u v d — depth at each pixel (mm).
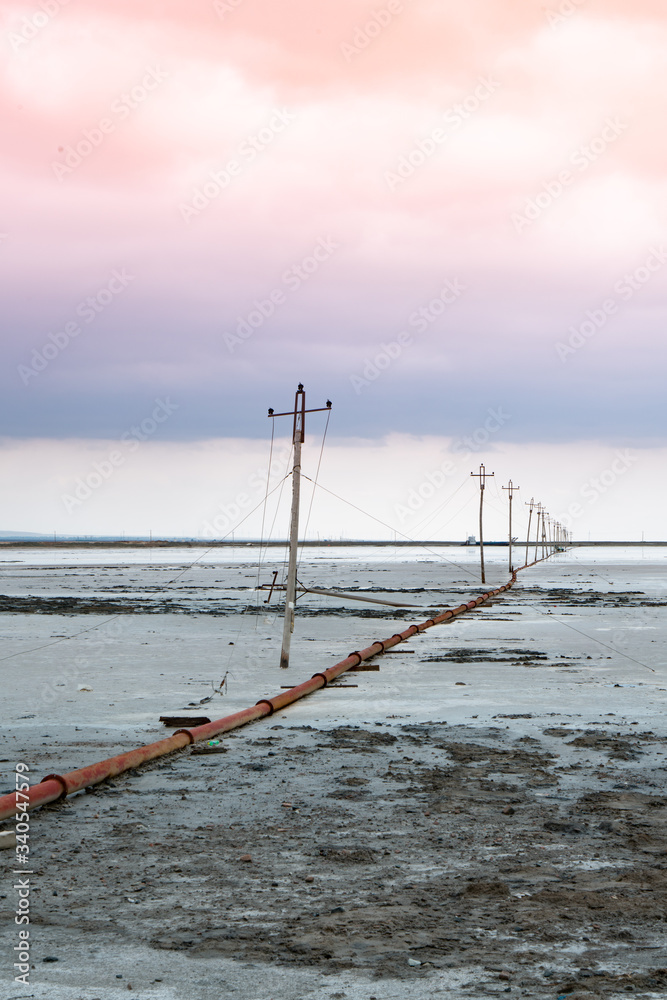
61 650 25969
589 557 179375
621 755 12000
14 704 16672
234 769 11359
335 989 5164
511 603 48812
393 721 14984
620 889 6914
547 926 6137
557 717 15195
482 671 21641
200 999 5039
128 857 7777
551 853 7883
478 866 7527
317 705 16875
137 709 16125
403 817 9086
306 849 8023
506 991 5113
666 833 8492
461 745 12789
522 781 10633
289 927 6148
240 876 7262
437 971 5402
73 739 13266
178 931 6078
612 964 5492
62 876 7270
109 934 6023
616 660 23672
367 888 6977
